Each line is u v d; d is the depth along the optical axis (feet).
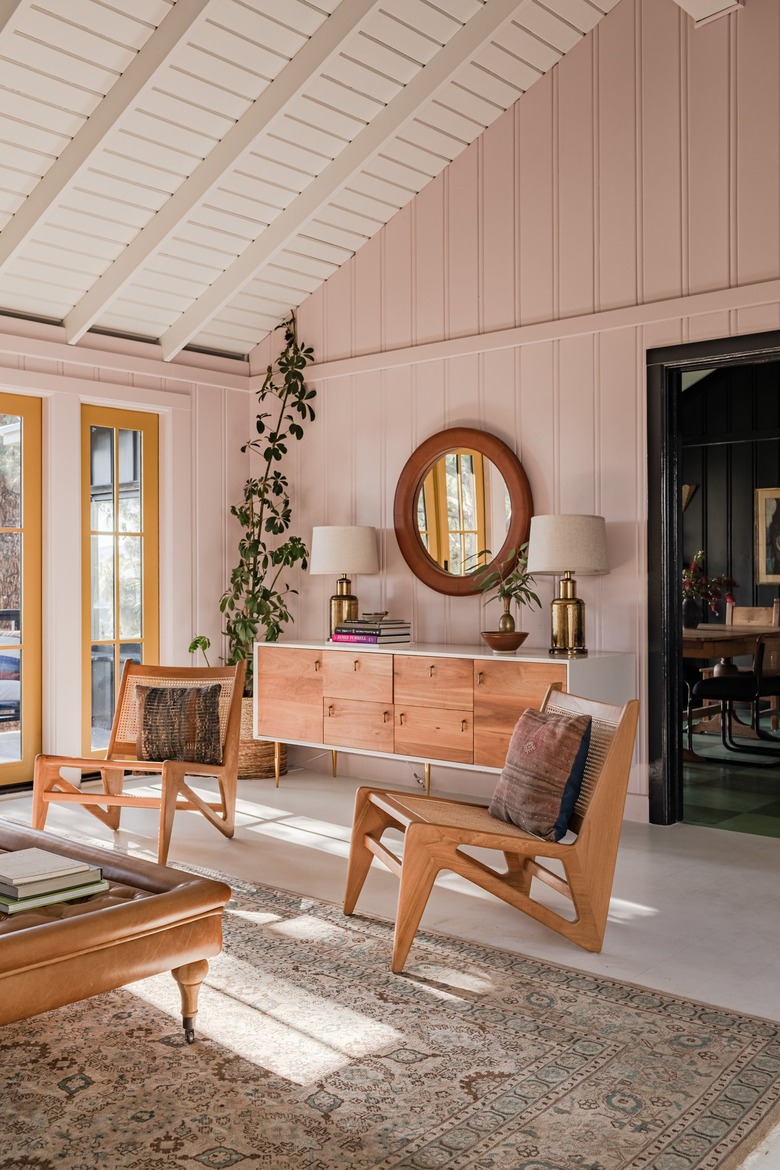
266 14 13.35
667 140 14.55
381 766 18.17
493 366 16.52
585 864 9.57
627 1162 6.12
